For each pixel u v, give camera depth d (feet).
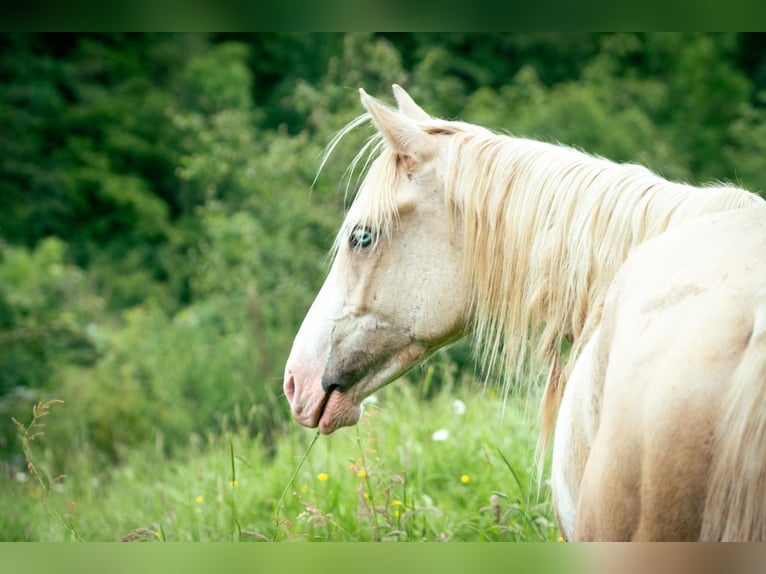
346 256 15.23
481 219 14.29
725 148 89.92
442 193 14.69
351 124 16.33
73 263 100.58
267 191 57.47
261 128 95.76
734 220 10.23
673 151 85.61
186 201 110.01
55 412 45.62
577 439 11.94
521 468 24.67
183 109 114.62
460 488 25.05
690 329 9.32
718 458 8.82
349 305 15.15
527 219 13.98
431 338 14.94
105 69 120.67
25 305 56.24
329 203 55.67
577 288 13.50
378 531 18.90
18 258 78.74
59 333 54.54
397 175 14.93
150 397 49.75
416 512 19.67
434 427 29.09
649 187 13.17
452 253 14.67
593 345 11.53
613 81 91.45
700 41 99.50
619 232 13.14
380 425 30.01
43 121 114.52
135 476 37.37
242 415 42.04
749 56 105.40
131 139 112.68
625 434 9.61
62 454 40.75
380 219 14.74
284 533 22.11
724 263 9.68
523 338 14.19
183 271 94.12
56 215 109.09
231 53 109.81
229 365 48.83
